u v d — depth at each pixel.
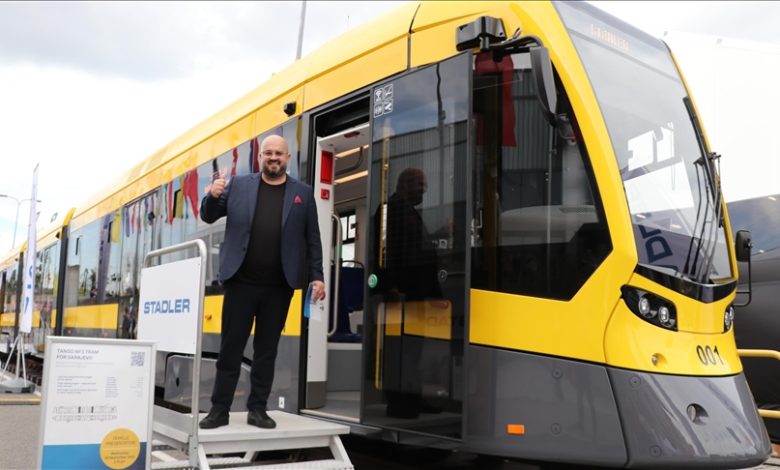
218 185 4.32
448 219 4.21
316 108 5.51
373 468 5.54
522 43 4.16
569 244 4.02
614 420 3.76
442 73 4.39
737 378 4.12
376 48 5.00
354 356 6.10
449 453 5.62
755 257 6.45
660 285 3.96
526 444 3.93
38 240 16.23
